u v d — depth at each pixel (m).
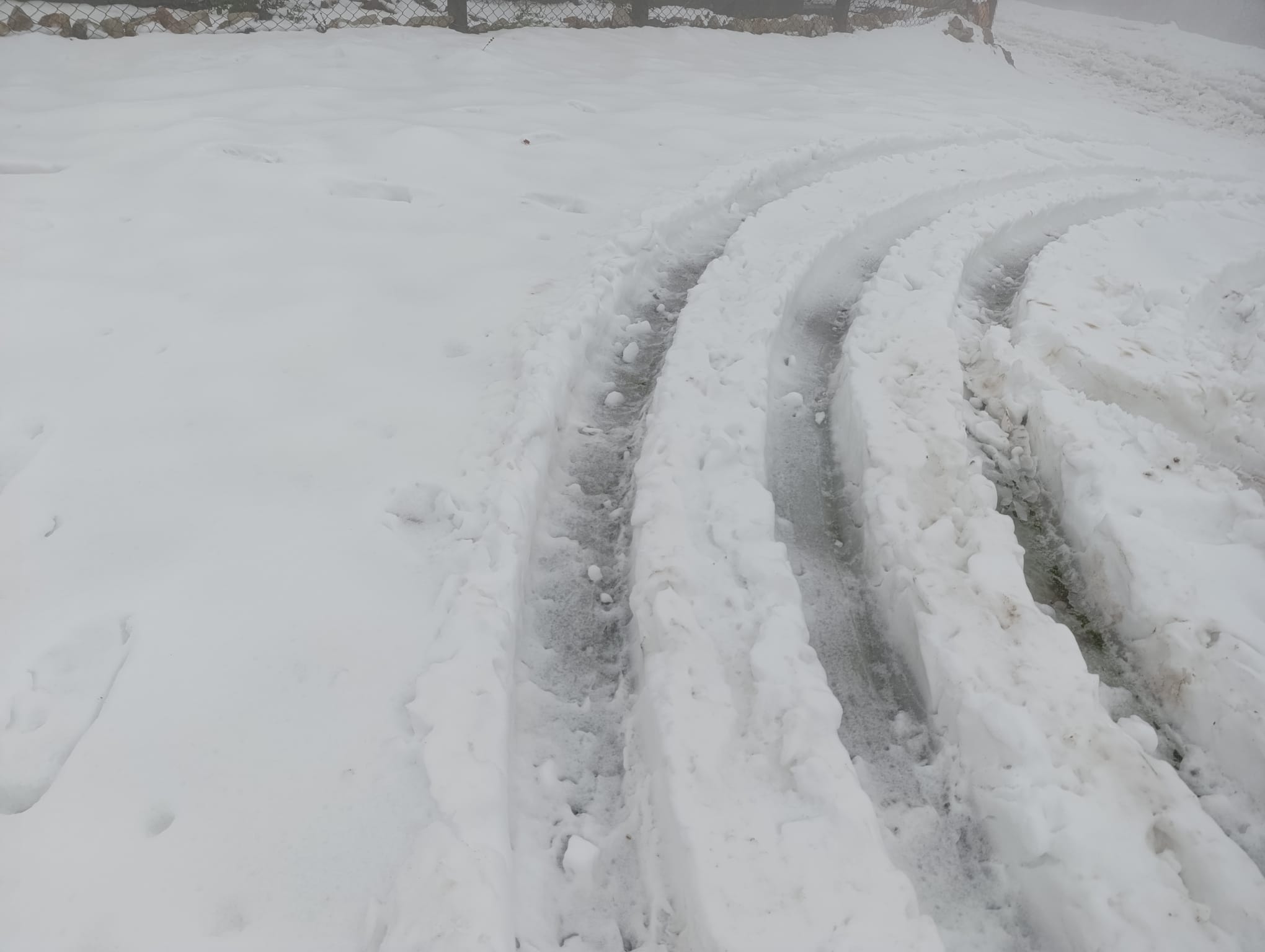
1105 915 1.78
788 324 4.50
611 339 4.16
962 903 1.93
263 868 1.75
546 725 2.29
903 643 2.61
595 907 1.89
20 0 7.58
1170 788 2.04
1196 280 5.75
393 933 1.62
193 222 4.67
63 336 3.54
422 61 8.03
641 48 9.80
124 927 1.63
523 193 5.48
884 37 12.77
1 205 4.62
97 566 2.44
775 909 1.72
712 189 5.75
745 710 2.17
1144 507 3.13
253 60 7.42
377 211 5.05
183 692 2.09
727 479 3.03
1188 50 15.88
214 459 2.92
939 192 6.68
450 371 3.53
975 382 4.21
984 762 2.14
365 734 2.03
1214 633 2.56
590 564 2.88
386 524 2.72
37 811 1.82
